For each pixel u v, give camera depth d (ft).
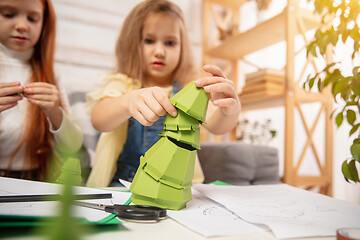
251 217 1.01
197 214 1.06
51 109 2.61
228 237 0.84
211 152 3.68
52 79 3.22
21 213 0.83
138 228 0.88
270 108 5.54
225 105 1.40
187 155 1.13
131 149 2.88
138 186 1.13
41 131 2.96
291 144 4.04
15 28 2.74
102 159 2.81
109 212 0.99
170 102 1.15
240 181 3.42
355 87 1.20
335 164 4.70
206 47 5.89
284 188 1.56
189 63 3.30
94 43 4.84
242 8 6.40
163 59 2.88
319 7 1.47
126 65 3.10
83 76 4.69
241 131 5.77
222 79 1.43
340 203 1.25
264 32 4.66
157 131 2.89
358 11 1.31
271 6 5.66
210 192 1.37
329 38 1.38
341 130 4.63
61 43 4.59
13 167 2.83
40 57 3.13
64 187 0.51
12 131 2.83
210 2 5.93
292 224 0.94
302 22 4.12
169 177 1.10
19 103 2.96
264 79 4.40
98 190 1.40
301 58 5.21
